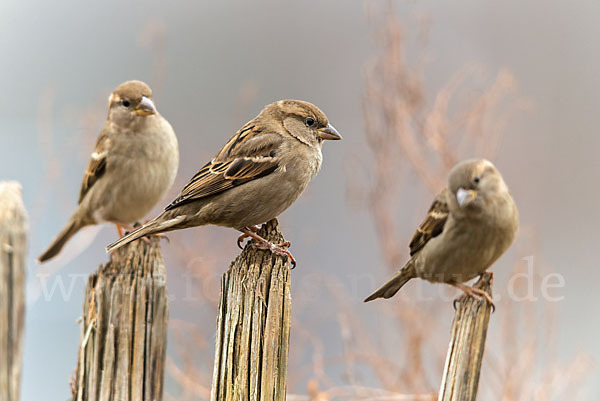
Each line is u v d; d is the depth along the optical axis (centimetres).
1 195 620
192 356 1170
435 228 854
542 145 1962
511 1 2161
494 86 1343
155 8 2223
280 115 916
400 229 1358
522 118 1984
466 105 1320
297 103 923
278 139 899
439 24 2080
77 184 1466
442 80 1848
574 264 1770
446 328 1246
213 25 2222
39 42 2120
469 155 1297
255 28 2266
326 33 2267
